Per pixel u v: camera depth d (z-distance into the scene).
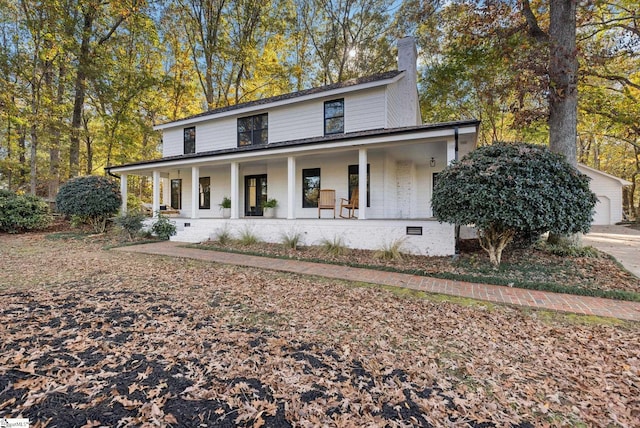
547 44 7.48
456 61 14.98
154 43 17.41
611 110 11.59
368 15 20.20
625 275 5.46
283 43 20.92
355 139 8.23
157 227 10.94
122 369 2.55
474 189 5.52
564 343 3.14
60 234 11.75
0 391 2.21
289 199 9.57
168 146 15.24
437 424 1.98
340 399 2.22
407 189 11.17
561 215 5.15
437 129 7.32
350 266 6.65
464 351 2.99
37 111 13.90
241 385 2.36
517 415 2.09
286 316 3.84
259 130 12.74
